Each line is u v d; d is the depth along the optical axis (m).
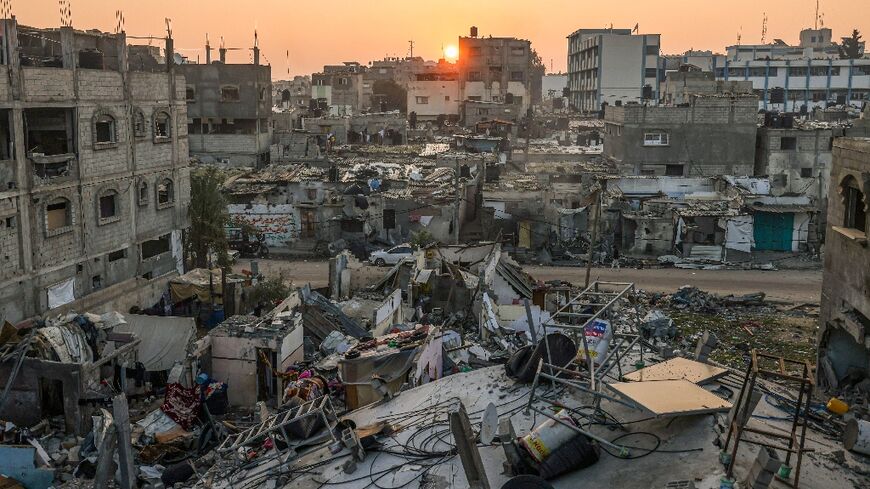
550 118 104.25
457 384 15.13
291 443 14.27
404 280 36.19
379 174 59.44
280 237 52.88
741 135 59.62
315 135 73.25
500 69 114.38
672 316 38.31
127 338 27.25
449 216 51.31
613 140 63.84
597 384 12.78
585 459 11.27
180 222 41.34
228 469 14.38
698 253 50.06
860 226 21.17
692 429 11.50
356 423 15.06
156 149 38.78
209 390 25.27
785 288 44.34
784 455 11.11
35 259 30.67
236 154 70.38
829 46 159.12
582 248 51.47
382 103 115.62
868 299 19.94
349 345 28.06
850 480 10.91
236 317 28.47
